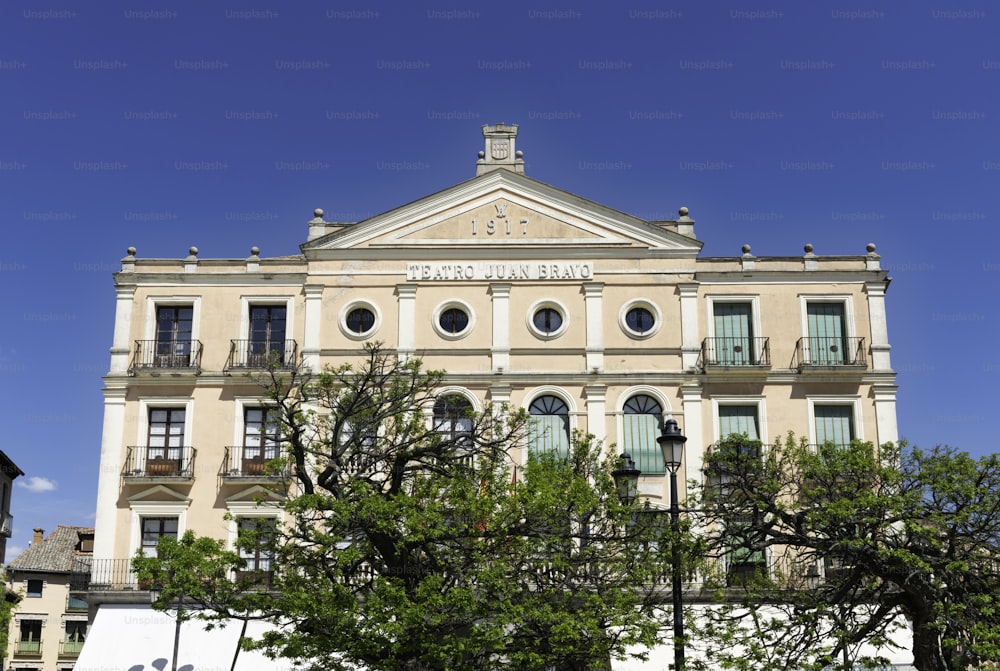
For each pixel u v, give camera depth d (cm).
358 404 2839
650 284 4034
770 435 3897
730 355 3978
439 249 4044
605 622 2533
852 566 2619
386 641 2406
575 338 3988
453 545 2566
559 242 4050
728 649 3438
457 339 3981
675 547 2395
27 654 6384
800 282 4031
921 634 2489
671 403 3922
